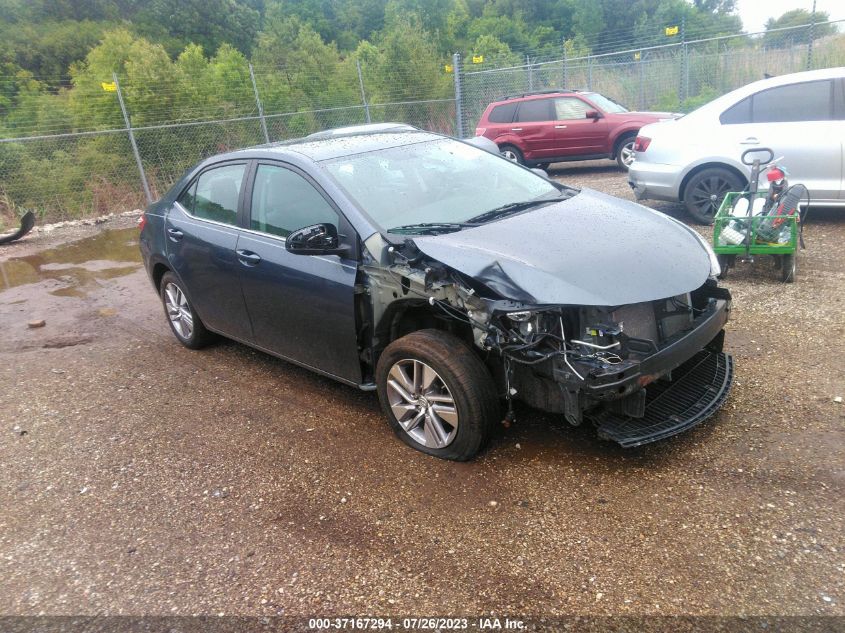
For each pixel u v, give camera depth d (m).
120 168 14.06
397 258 3.46
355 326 3.67
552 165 15.33
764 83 7.14
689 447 3.37
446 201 3.97
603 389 2.87
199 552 3.00
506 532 2.90
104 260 9.48
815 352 4.25
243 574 2.82
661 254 3.32
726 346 4.50
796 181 6.97
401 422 3.64
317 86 17.03
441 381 3.36
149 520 3.28
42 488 3.67
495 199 4.11
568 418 3.08
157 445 4.02
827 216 7.56
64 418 4.51
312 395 4.48
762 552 2.63
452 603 2.55
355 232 3.60
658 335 3.23
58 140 13.80
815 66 15.66
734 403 3.74
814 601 2.37
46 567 3.01
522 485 3.21
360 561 2.83
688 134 7.48
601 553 2.72
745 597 2.43
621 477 3.19
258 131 15.64
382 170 4.07
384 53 18.19
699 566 2.59
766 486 3.01
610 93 18.06
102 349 5.80
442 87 17.92
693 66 16.94
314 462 3.64
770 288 5.49
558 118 13.02
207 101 15.04
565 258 3.17
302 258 3.88
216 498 3.41
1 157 13.04
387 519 3.08
